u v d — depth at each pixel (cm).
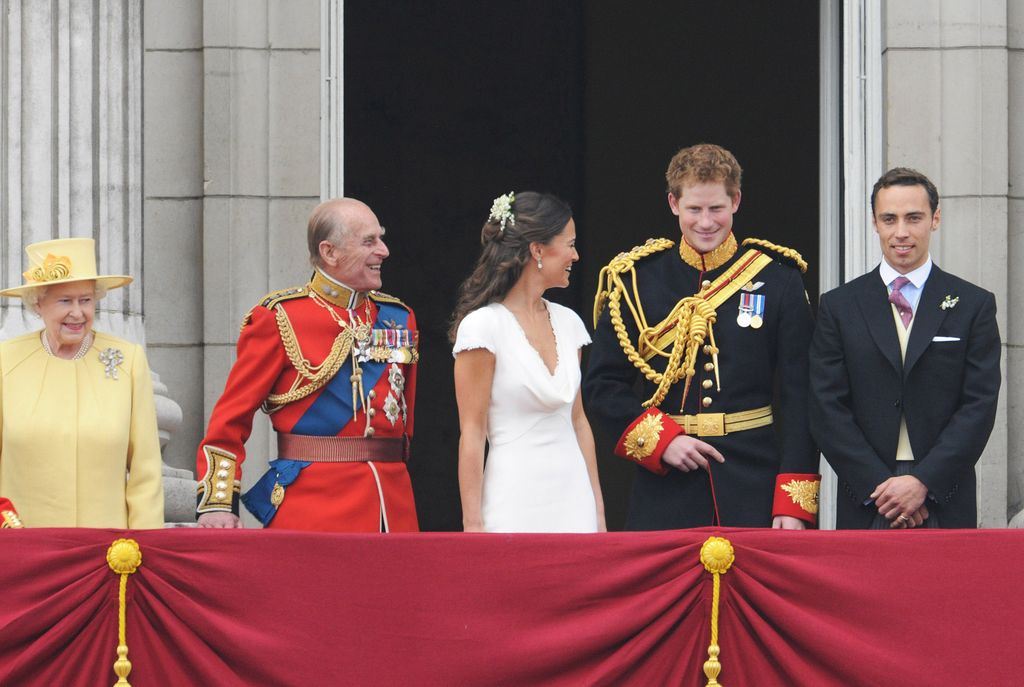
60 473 2255
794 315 2359
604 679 1964
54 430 2259
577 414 2381
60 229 2781
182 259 3175
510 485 2225
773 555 1986
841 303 2356
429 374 5225
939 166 3173
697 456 2288
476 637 1970
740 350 2339
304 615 1973
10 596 1970
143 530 1994
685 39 5431
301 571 1981
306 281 3161
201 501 2255
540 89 5409
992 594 1969
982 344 2314
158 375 3075
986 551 1977
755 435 2336
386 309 2381
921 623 1966
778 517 2289
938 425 2303
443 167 5341
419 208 5309
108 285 2377
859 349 2322
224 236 3150
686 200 2352
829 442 2292
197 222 3181
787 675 1972
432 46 5369
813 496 2303
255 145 3169
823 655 1958
